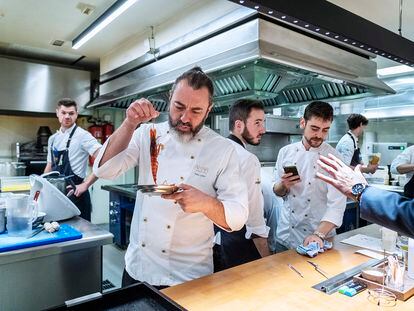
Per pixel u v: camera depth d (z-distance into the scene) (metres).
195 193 1.14
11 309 1.39
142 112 1.23
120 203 4.19
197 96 1.22
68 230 1.61
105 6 2.85
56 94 4.62
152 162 1.38
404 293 1.07
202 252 1.37
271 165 4.13
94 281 1.61
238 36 2.21
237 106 1.95
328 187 1.84
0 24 3.30
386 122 5.43
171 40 3.01
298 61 2.10
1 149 4.68
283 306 1.02
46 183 1.79
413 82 4.32
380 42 1.63
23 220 1.50
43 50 4.18
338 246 1.65
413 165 3.85
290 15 1.27
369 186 1.07
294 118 4.49
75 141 3.21
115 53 4.03
